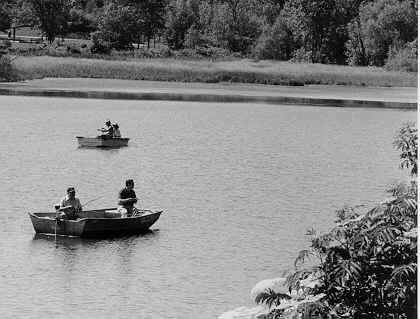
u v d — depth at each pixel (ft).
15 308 78.38
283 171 165.58
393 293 44.19
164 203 128.77
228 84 426.10
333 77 449.48
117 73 424.05
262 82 436.35
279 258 96.07
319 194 140.15
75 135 215.72
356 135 233.35
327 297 45.98
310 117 281.33
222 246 100.83
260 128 244.83
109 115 268.00
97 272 89.45
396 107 328.29
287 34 608.19
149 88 386.93
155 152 188.34
